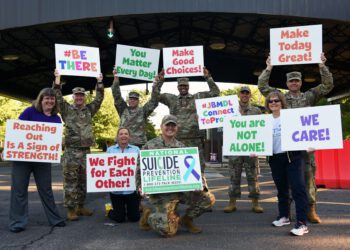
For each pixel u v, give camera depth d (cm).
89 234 544
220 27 1606
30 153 562
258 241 497
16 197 564
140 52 763
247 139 572
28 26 1154
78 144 638
